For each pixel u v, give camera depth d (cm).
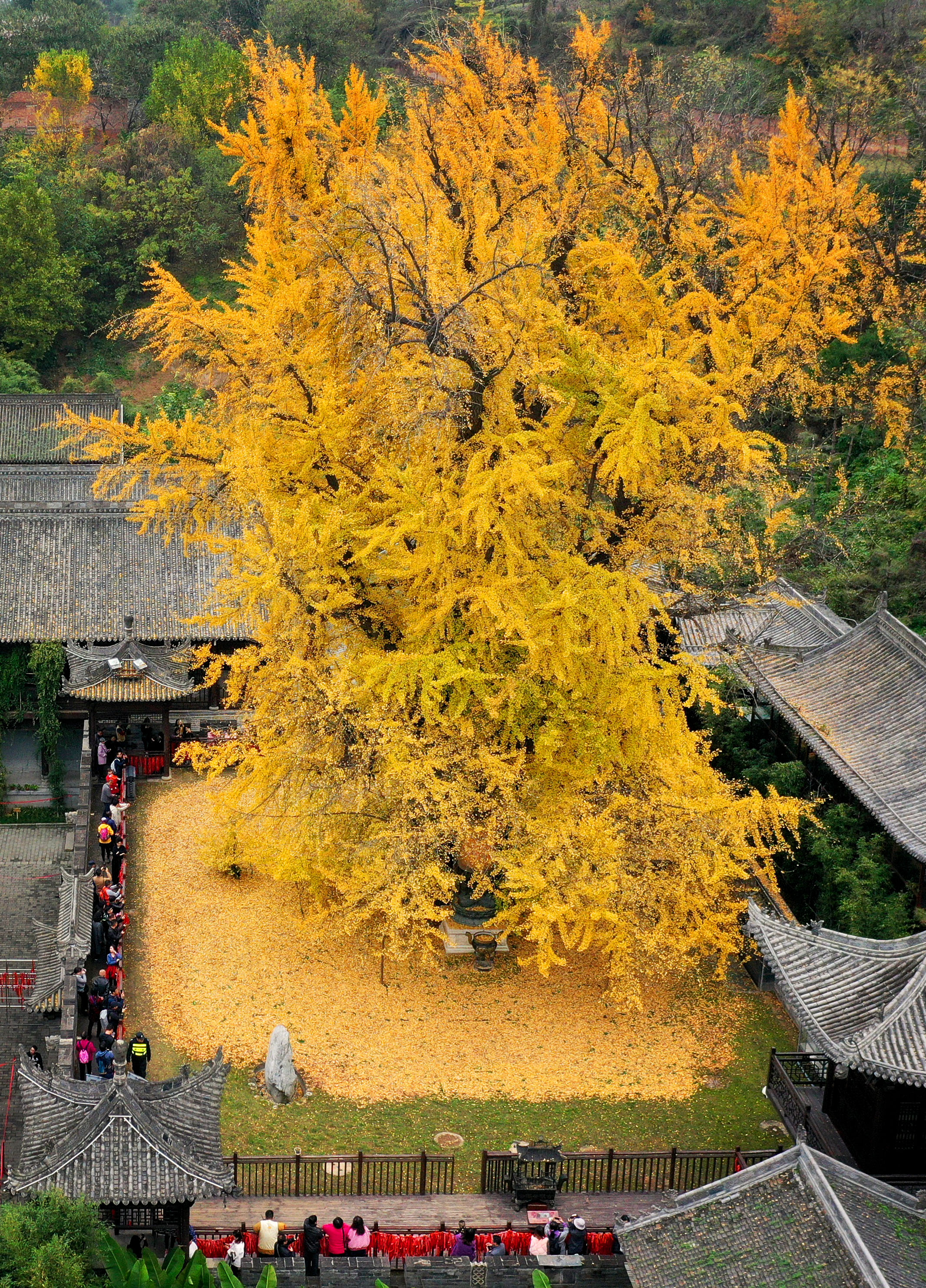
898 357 6481
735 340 4044
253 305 3628
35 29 13388
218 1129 2623
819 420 6631
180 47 11556
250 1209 2820
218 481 3644
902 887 3597
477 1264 2653
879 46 8162
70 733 5016
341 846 3556
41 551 5147
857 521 5400
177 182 10294
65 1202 2317
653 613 4125
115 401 7850
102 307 10119
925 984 2789
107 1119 2481
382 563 3559
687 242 4628
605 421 3369
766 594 3959
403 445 3288
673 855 3400
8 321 9450
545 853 3347
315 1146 3031
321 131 4275
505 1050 3400
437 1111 3170
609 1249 2734
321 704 3406
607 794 3525
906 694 3869
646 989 3684
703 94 7019
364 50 11194
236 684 3675
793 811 3462
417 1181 2930
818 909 3806
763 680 4222
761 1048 3462
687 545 3653
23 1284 2169
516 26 9194
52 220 9581
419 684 3491
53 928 3669
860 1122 2953
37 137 11588
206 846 4091
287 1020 3466
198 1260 2292
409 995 3603
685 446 3400
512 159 4200
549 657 3341
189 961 3678
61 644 4941
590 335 3591
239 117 10719
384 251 3152
